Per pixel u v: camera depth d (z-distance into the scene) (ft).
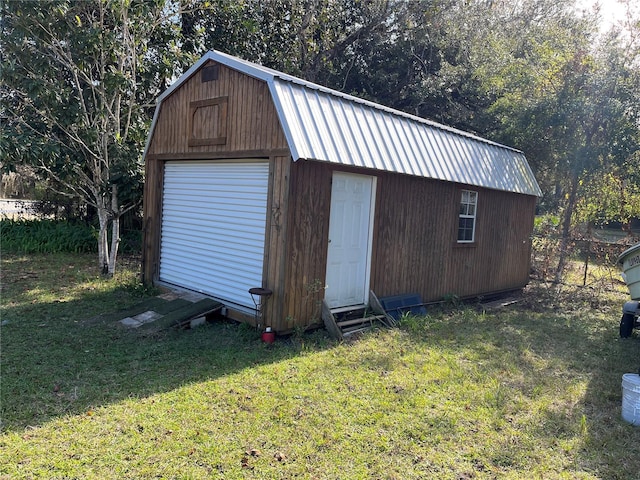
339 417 13.82
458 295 31.58
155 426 12.67
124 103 35.68
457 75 57.21
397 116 25.98
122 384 15.38
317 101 21.58
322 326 22.57
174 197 27.32
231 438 12.30
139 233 47.78
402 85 60.59
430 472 11.42
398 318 25.59
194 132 24.90
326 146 20.51
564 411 15.37
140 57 33.35
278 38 53.83
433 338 22.67
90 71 32.60
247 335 20.88
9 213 58.65
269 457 11.55
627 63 37.58
